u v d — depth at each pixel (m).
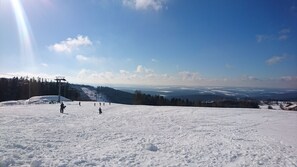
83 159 10.19
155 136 18.58
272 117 41.28
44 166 8.73
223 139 18.98
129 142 15.20
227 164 11.52
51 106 59.81
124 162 10.41
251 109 56.75
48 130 17.95
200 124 30.11
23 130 17.12
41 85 135.75
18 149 10.47
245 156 13.34
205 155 12.98
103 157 10.85
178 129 24.64
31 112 38.53
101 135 17.31
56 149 11.60
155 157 11.75
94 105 66.56
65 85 137.88
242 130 25.59
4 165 8.27
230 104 120.50
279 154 14.34
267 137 21.12
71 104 72.06
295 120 37.22
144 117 36.81
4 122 22.62
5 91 121.31
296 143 18.52
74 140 14.68
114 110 51.62
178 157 12.12
